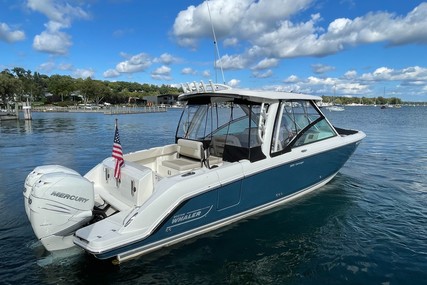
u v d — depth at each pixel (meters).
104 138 20.50
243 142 5.56
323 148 6.53
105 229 4.14
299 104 6.29
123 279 4.01
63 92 116.19
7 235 5.16
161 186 4.48
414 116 47.75
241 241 4.98
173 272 4.18
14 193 7.54
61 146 16.50
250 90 5.96
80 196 4.05
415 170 9.80
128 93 133.00
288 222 5.67
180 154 6.24
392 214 6.16
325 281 4.04
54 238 4.08
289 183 6.11
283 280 4.07
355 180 8.51
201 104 6.36
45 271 4.12
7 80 56.28
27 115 42.09
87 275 4.07
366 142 16.58
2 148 15.73
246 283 4.00
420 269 4.28
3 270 4.14
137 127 30.19
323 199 6.84
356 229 5.49
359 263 4.44
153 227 4.27
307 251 4.76
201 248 4.74
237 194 5.21
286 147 5.91
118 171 5.00
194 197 4.59
